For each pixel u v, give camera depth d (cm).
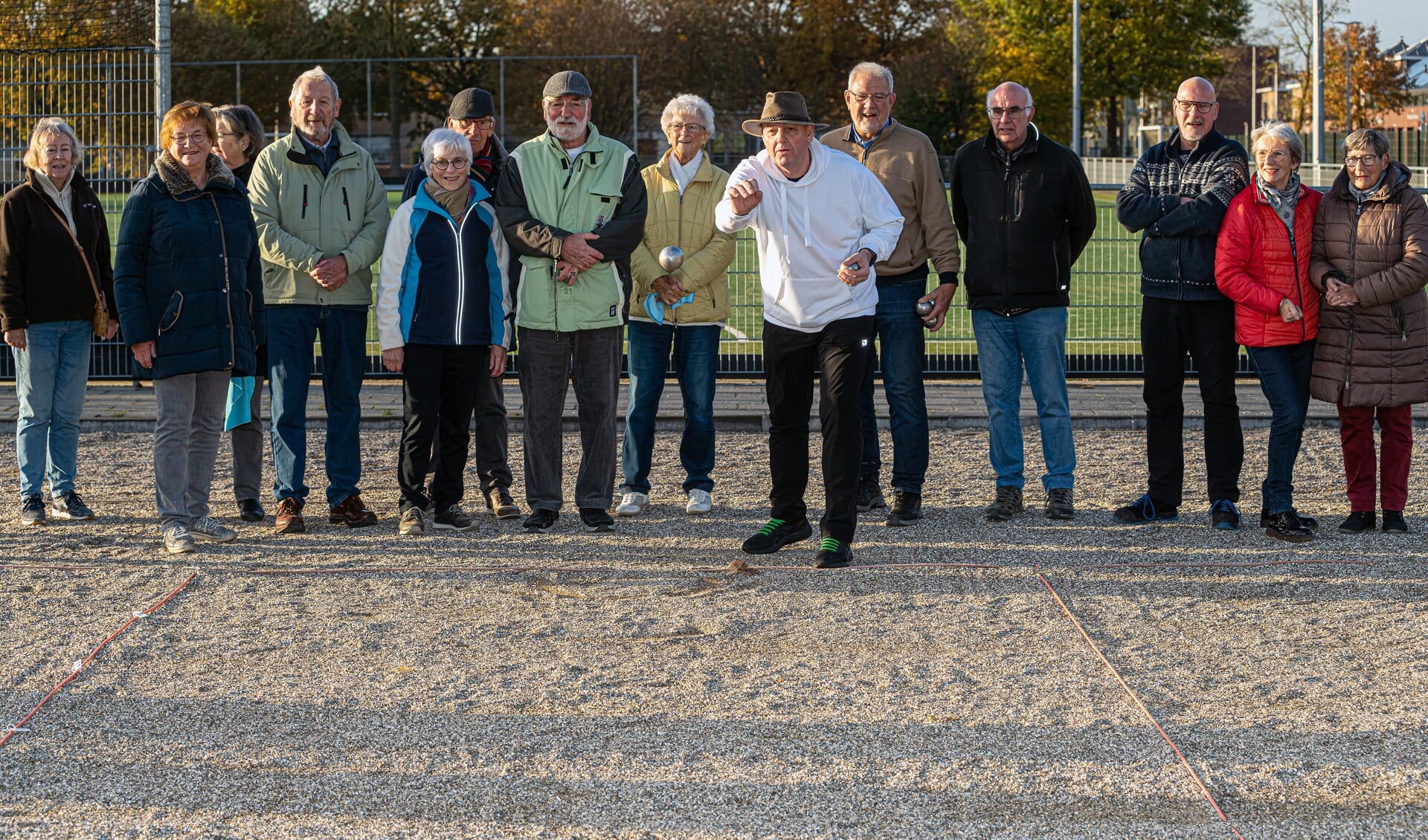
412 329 672
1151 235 696
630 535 689
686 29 5200
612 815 375
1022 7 5138
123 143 1055
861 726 437
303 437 707
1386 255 659
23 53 1047
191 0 4756
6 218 694
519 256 688
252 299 667
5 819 373
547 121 665
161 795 388
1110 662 496
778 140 591
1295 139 664
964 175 722
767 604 569
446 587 595
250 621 545
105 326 730
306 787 393
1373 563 629
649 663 496
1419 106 6719
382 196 714
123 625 538
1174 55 5059
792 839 363
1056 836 364
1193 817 376
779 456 652
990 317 720
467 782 396
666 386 1112
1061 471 724
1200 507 748
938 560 639
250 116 729
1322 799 386
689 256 718
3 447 911
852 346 616
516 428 951
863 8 5312
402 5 4931
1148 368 707
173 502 660
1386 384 667
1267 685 473
